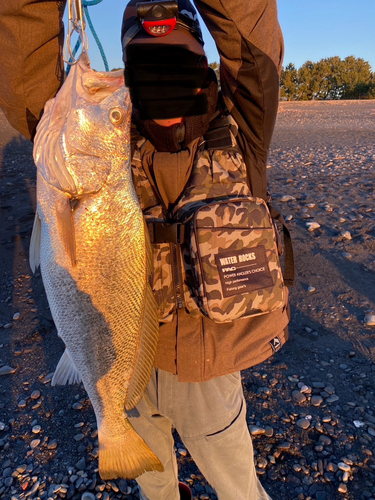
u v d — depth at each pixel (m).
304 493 2.46
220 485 1.88
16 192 7.77
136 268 1.60
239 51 1.48
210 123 1.69
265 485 2.51
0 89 1.62
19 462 2.73
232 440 1.80
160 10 1.48
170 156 1.64
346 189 7.64
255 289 1.58
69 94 1.53
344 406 3.05
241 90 1.58
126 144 1.58
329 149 11.50
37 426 2.99
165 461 1.96
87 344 1.63
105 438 1.74
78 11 1.43
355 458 2.64
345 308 4.21
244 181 1.66
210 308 1.56
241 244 1.58
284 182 8.23
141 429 1.88
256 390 3.23
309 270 4.92
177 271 1.66
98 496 2.49
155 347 1.69
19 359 3.70
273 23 1.50
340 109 24.52
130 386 1.71
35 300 4.61
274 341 1.73
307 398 3.13
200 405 1.76
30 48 1.53
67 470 2.65
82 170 1.52
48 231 1.60
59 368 1.84
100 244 1.56
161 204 1.69
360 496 2.43
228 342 1.68
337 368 3.44
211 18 1.46
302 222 6.19
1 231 6.20
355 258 5.13
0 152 11.09
